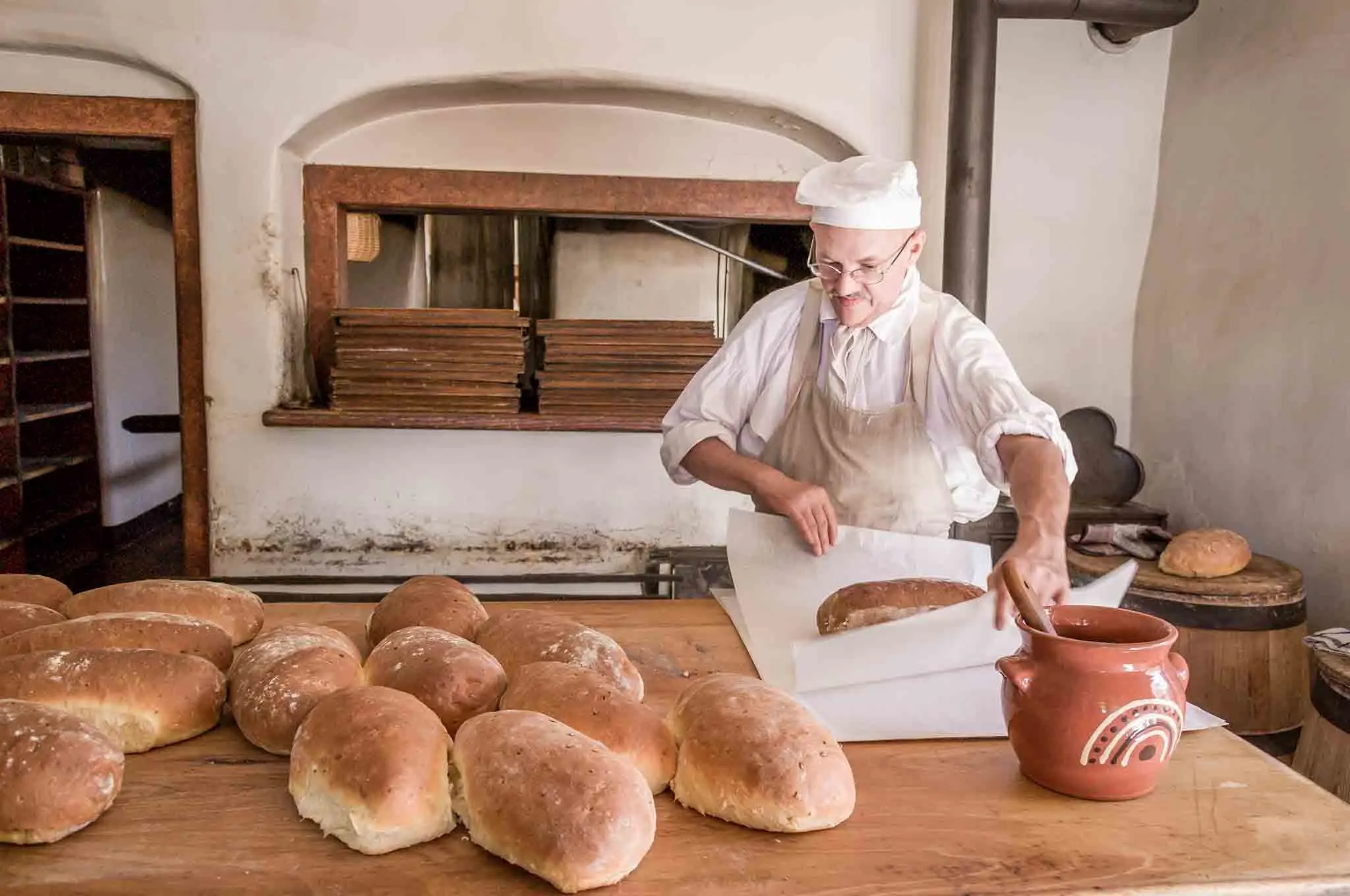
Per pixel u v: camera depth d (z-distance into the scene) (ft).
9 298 13.84
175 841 3.48
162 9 9.76
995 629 4.67
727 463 6.62
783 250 12.16
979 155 9.91
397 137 10.62
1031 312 11.98
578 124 10.76
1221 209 10.72
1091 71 11.63
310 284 10.68
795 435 6.94
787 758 3.62
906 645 4.84
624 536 11.12
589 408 10.46
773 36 10.35
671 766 3.89
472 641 5.16
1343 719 6.91
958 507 7.13
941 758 4.21
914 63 10.55
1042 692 3.80
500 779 3.43
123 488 17.87
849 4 10.40
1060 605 4.17
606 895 3.19
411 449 10.75
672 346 10.43
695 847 3.50
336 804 3.48
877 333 6.47
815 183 5.94
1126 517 10.40
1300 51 9.68
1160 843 3.52
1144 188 11.84
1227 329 10.57
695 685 4.22
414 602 5.27
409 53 10.02
